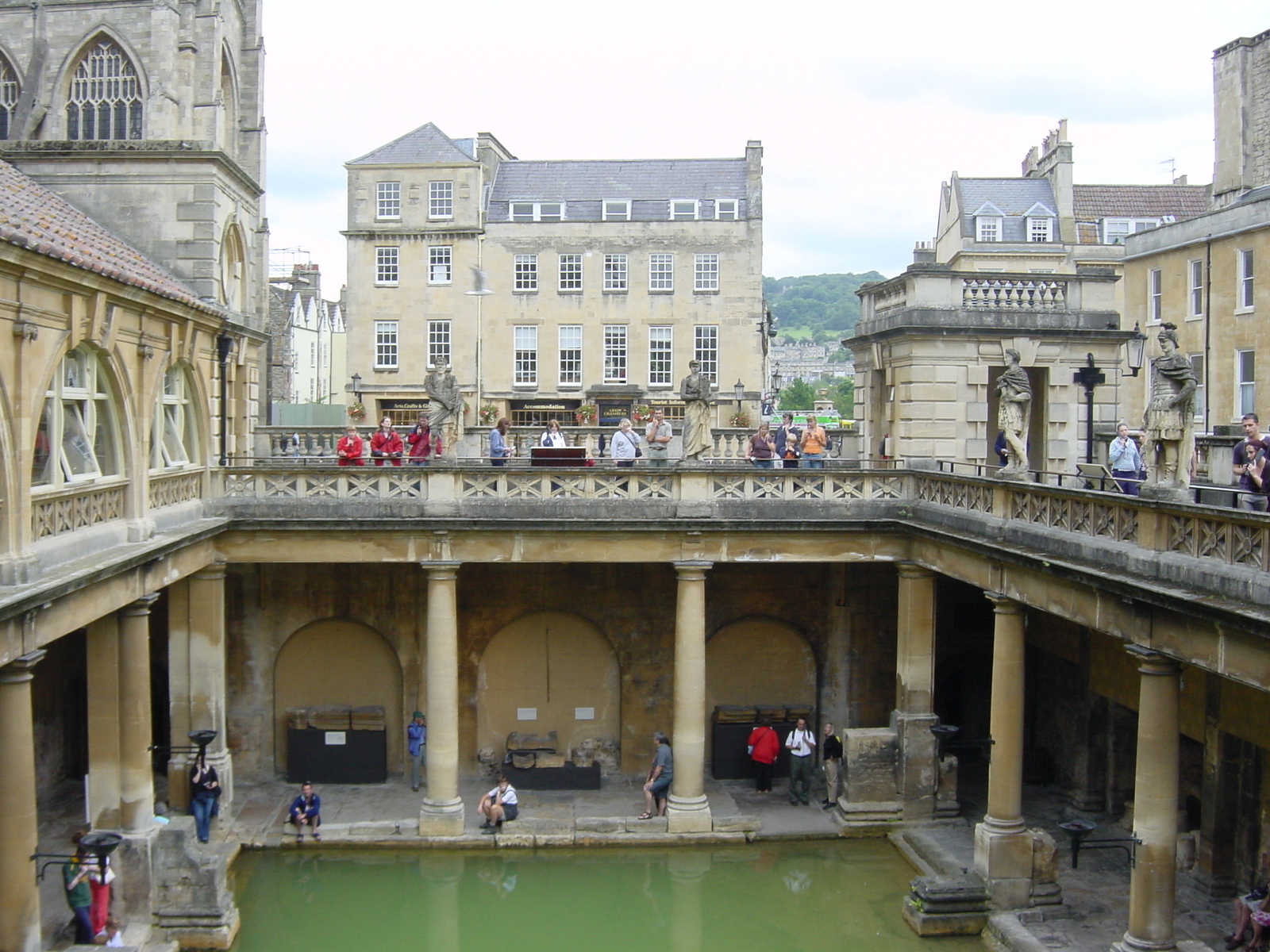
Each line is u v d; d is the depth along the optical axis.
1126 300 47.88
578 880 26.78
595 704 33.53
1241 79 44.41
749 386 60.75
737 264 60.66
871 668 33.94
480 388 60.34
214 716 28.70
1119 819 28.70
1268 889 19.98
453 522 27.77
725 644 33.91
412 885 26.52
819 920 24.52
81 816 29.12
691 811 28.62
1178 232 44.12
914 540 28.67
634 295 60.72
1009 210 65.00
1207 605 15.94
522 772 31.59
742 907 25.31
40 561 18.73
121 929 22.22
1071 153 65.06
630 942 24.17
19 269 17.70
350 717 32.25
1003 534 23.28
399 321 60.66
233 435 33.25
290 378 80.56
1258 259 39.47
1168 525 17.89
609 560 28.42
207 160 29.73
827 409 97.31
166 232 29.80
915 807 29.02
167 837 22.80
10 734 17.86
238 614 32.62
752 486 28.53
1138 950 18.75
